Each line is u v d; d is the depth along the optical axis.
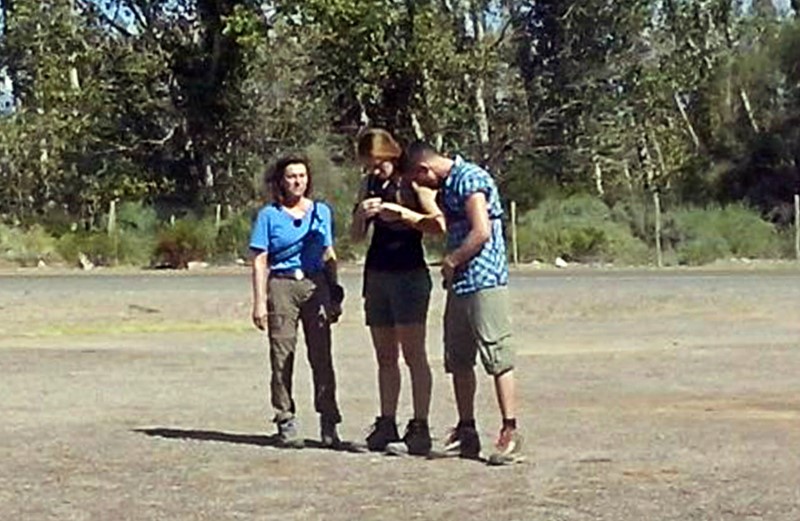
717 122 54.75
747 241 43.44
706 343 20.25
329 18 50.66
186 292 27.03
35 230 44.88
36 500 9.35
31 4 52.12
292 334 11.38
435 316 23.64
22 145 50.91
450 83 52.91
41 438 11.91
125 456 11.01
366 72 51.62
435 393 15.03
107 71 52.50
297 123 53.31
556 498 9.31
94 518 8.84
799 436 11.88
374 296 11.08
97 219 49.81
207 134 52.75
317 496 9.45
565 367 17.31
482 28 54.44
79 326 23.00
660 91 55.56
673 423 12.65
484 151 53.66
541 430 12.25
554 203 47.09
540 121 54.62
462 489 9.64
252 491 9.62
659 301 25.78
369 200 10.96
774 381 15.80
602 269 38.38
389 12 51.00
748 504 9.10
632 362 17.84
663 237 43.84
